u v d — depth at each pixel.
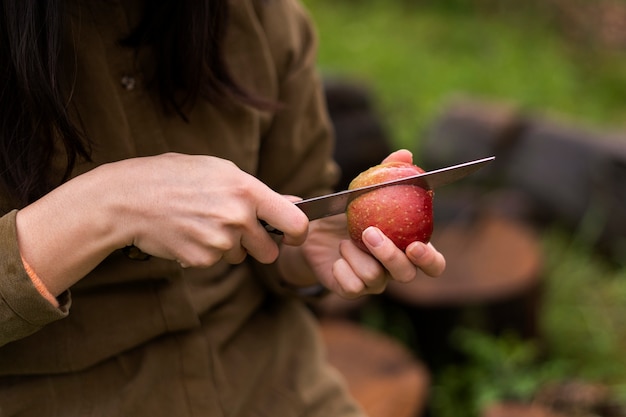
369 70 3.40
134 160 0.75
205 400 0.86
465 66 3.62
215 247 0.72
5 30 0.73
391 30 4.08
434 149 2.62
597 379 1.78
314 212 0.79
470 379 1.71
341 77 2.22
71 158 0.77
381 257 0.77
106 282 0.82
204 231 0.72
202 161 0.74
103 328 0.83
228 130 0.89
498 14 4.48
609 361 1.85
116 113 0.81
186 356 0.86
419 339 1.79
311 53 1.00
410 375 1.39
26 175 0.76
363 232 0.77
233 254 0.75
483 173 2.49
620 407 1.41
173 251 0.74
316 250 0.91
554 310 2.03
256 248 0.75
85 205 0.73
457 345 1.76
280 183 0.99
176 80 0.83
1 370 0.81
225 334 0.90
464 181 2.52
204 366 0.87
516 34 4.20
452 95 3.12
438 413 1.70
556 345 1.91
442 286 1.76
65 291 0.76
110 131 0.81
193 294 0.87
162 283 0.83
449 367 1.78
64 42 0.77
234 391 0.89
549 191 2.40
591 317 2.01
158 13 0.80
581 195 2.34
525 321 1.79
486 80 3.43
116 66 0.81
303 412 0.91
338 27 3.96
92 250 0.73
